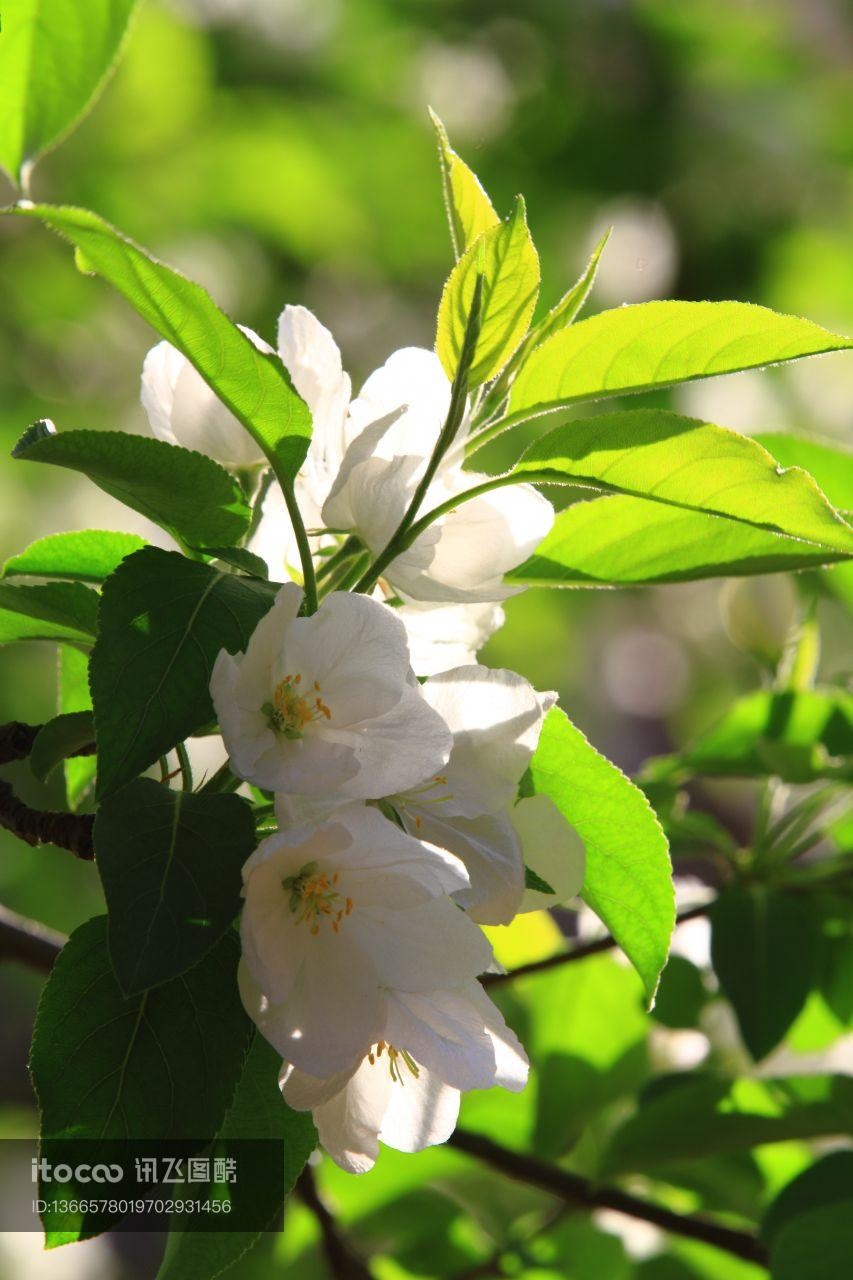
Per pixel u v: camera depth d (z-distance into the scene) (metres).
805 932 0.93
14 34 0.87
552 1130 1.00
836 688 0.99
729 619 1.03
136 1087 0.75
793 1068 1.03
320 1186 0.99
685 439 0.79
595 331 0.79
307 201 1.93
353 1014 0.76
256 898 0.75
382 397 0.80
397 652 0.77
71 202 1.82
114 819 0.75
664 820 0.95
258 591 0.77
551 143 1.93
